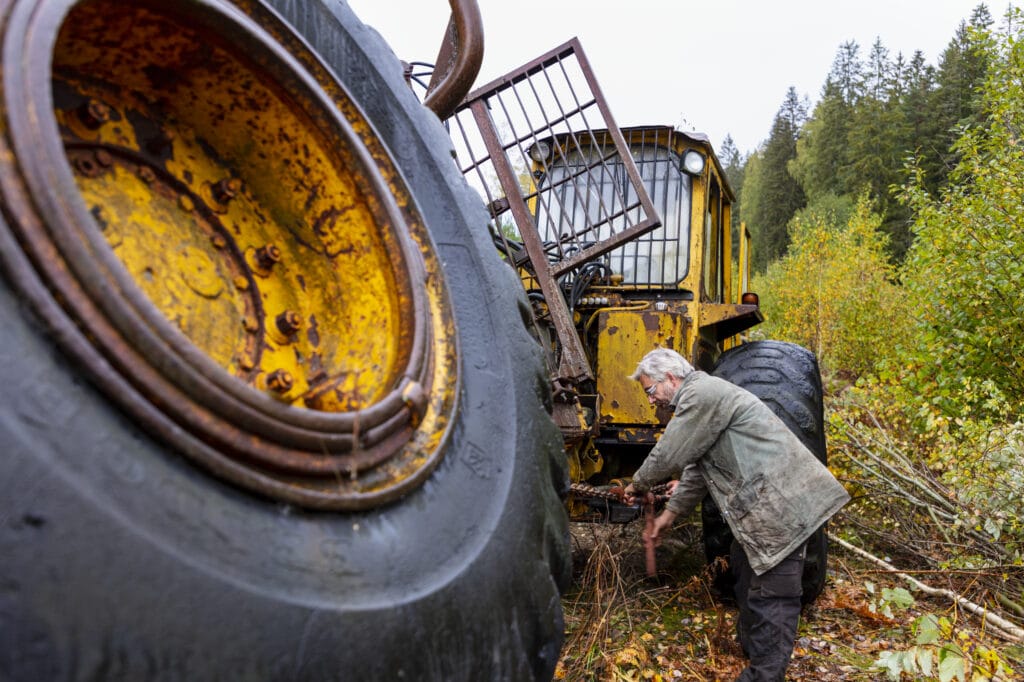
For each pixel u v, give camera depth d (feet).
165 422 3.14
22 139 3.02
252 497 3.47
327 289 4.89
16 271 2.89
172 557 2.95
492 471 4.91
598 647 11.00
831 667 11.48
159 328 3.18
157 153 4.39
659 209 16.57
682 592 13.51
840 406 19.38
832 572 15.40
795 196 194.59
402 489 4.17
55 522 2.69
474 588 4.28
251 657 3.08
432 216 6.05
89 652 2.69
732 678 10.96
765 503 10.19
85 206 3.13
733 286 21.76
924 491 15.99
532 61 12.19
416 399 4.37
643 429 14.74
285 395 4.35
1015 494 14.03
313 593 3.40
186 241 4.33
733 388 10.64
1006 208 21.59
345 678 3.39
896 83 175.22
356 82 6.18
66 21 3.78
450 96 7.62
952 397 20.68
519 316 6.21
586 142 16.89
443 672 3.93
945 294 22.57
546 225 16.76
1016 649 11.67
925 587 13.37
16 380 2.76
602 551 12.64
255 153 4.76
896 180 149.89
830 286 52.54
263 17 4.85
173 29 4.15
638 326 14.78
